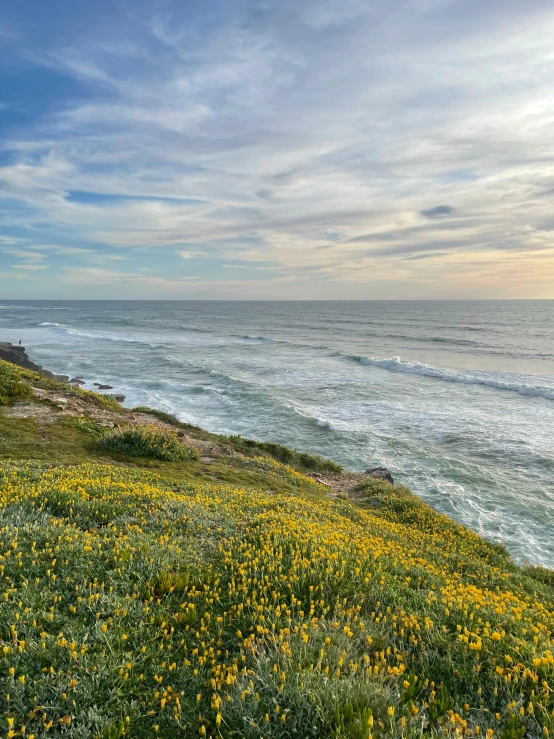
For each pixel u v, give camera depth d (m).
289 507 10.99
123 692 3.93
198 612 5.26
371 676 4.04
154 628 4.85
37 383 24.56
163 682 4.12
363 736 3.26
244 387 48.53
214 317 184.50
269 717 3.55
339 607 5.30
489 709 3.91
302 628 4.69
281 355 76.44
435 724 3.71
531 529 20.77
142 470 14.03
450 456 29.97
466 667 4.39
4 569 5.46
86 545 6.36
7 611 4.71
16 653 4.11
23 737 3.35
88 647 4.34
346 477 23.55
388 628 4.93
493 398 45.50
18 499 8.16
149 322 152.75
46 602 5.02
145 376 54.88
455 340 95.38
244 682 3.85
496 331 112.50
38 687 3.78
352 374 58.50
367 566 6.56
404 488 21.45
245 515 9.44
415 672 4.37
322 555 6.43
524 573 12.59
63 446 16.31
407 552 9.38
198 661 4.34
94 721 3.57
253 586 5.70
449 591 6.48
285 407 40.31
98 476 11.89
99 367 60.38
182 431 23.41
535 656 4.52
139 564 6.16
